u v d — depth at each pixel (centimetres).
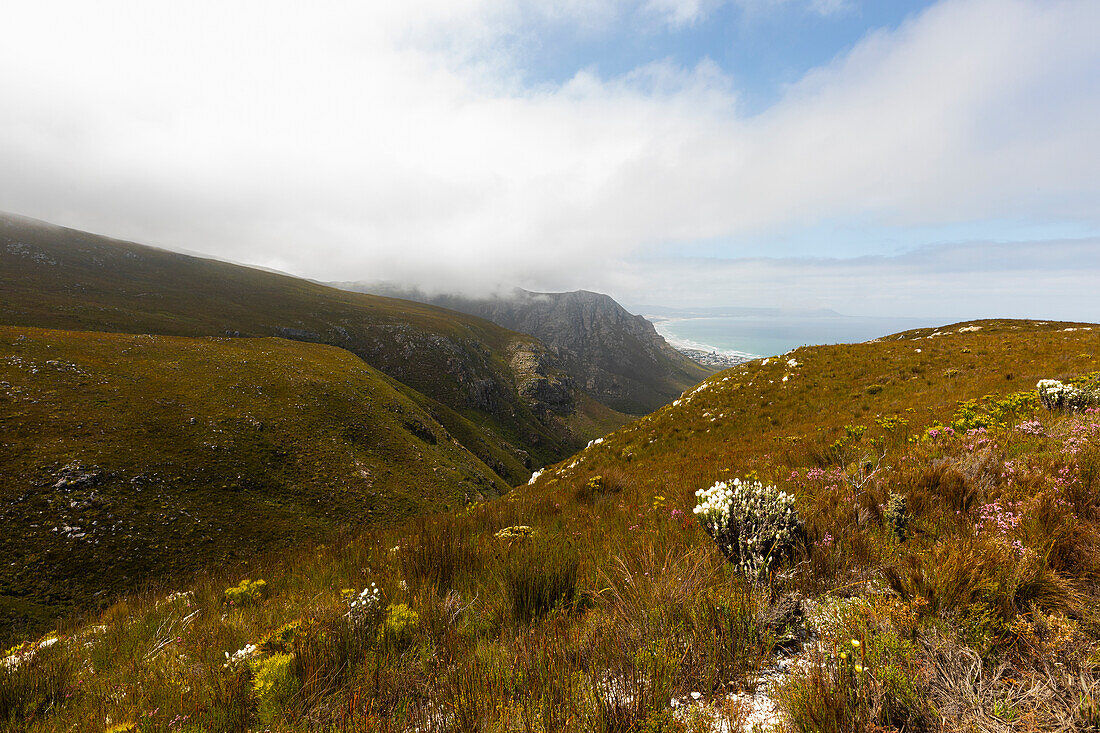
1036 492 437
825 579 370
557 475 2173
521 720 240
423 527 855
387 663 350
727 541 443
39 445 5478
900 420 1231
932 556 330
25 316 14262
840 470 761
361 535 1117
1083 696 207
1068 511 382
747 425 1903
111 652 545
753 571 371
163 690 372
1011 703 214
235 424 7450
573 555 525
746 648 277
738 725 227
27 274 18425
